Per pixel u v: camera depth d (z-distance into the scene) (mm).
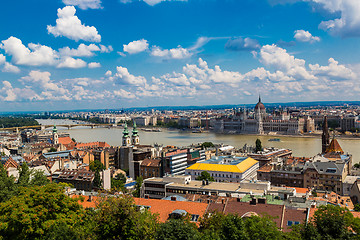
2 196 124188
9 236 87688
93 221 90438
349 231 88250
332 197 159375
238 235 80938
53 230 84500
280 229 95688
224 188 163500
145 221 87750
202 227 101438
